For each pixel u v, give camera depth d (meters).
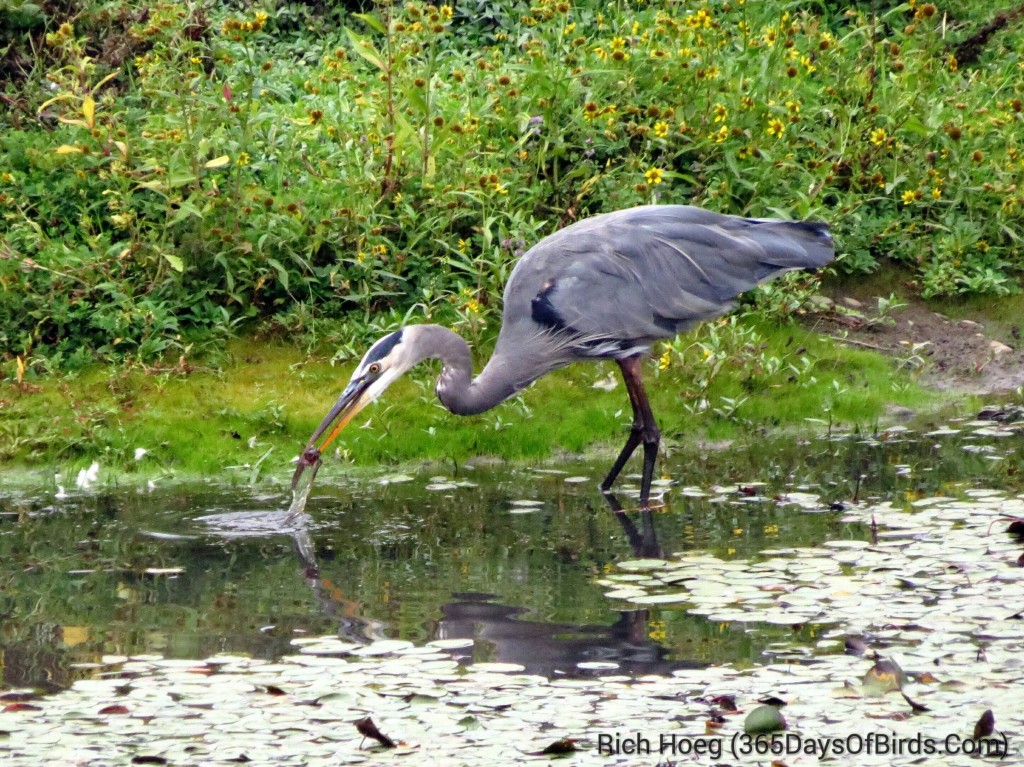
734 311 15.05
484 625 8.88
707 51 16.16
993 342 15.12
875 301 15.64
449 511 11.56
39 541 10.79
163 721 7.44
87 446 12.88
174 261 13.70
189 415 13.23
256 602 9.38
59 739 7.22
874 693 7.73
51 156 15.12
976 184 16.39
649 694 7.77
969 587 9.34
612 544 10.55
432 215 14.82
